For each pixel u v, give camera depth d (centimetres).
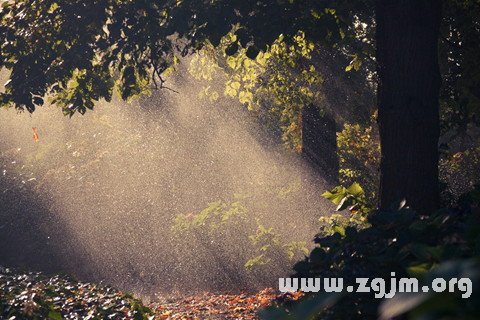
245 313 1638
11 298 1348
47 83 1499
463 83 1698
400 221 626
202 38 1342
